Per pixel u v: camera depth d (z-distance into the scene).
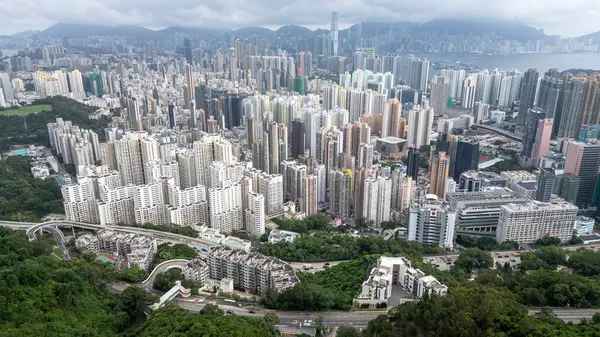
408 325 199.25
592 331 189.62
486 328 188.25
